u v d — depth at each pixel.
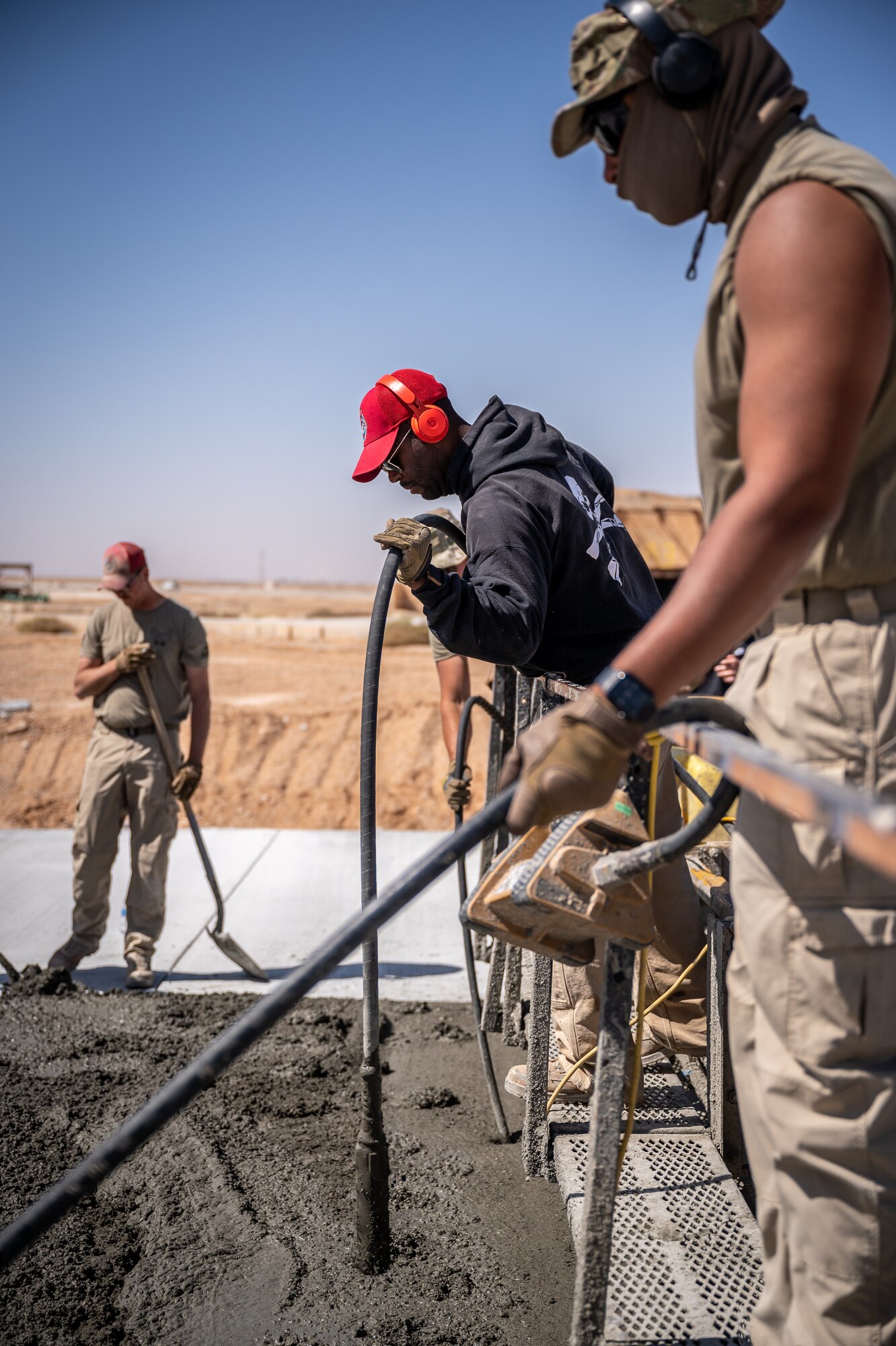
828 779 1.17
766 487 1.04
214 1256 2.36
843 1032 1.19
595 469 2.85
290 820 13.68
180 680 4.60
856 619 1.19
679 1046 2.57
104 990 4.31
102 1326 2.14
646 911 1.46
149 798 4.39
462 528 2.54
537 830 1.58
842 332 1.06
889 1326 1.20
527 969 3.92
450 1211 2.55
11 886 5.78
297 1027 3.78
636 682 1.06
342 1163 2.78
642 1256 1.95
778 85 1.24
